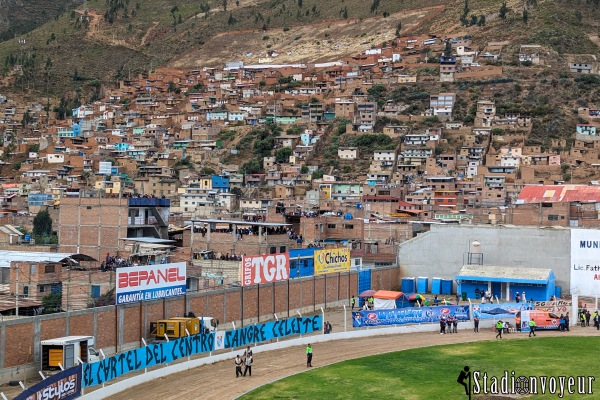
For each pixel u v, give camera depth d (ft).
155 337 310.24
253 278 366.43
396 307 423.23
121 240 487.20
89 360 271.49
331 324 386.93
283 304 389.60
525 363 318.04
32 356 262.47
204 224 536.01
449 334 380.37
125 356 269.23
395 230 619.67
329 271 428.15
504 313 399.85
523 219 643.86
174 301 322.75
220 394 262.47
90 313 284.41
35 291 358.02
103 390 252.01
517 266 503.20
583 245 492.13
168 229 549.54
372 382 285.02
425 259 519.60
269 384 277.64
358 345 350.84
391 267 509.76
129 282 299.58
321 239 581.53
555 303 417.08
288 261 391.86
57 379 228.63
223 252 494.18
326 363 313.53
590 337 371.56
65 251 502.79
